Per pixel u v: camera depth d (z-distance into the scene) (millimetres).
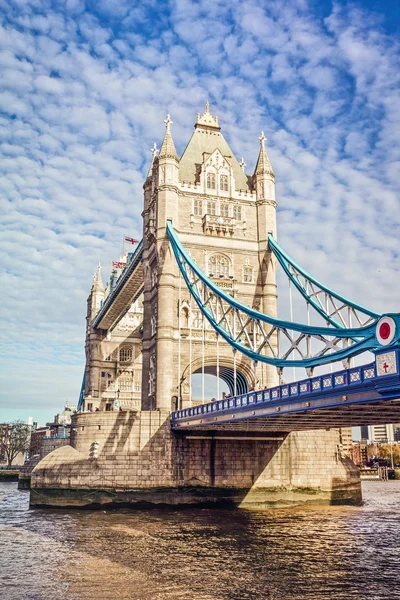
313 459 56594
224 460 54562
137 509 51469
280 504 54562
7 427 154875
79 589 25359
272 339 61906
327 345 32031
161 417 54844
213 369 62375
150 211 66438
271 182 66312
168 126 65000
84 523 43312
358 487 58281
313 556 31656
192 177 65938
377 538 36938
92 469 53375
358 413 34688
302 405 32844
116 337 101312
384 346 23875
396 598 24016
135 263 71562
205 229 62906
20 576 27578
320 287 50344
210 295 52219
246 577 27312
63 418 111000
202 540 36188
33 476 54156
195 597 24188
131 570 28656
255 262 64000
